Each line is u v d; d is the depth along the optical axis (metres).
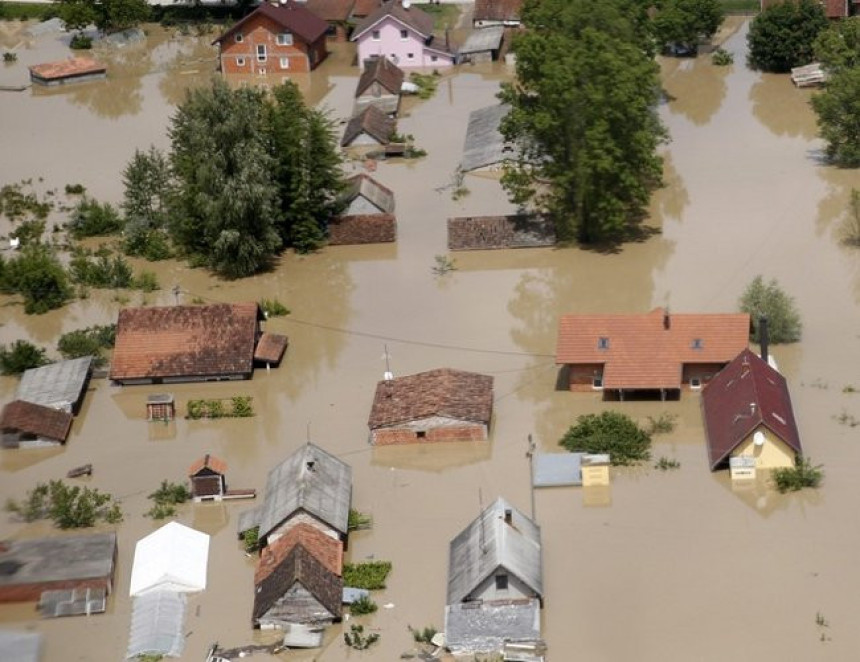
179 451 79.38
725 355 79.38
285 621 63.91
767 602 63.97
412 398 78.88
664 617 63.41
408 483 74.69
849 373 81.75
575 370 81.12
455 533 70.19
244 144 97.81
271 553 67.25
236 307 88.06
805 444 75.25
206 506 73.81
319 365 87.44
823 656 60.31
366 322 92.38
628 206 103.19
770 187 108.19
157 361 86.19
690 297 91.88
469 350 87.50
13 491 76.25
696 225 102.50
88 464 78.44
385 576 67.06
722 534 68.94
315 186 102.12
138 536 71.75
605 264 97.62
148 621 64.81
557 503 72.12
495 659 61.03
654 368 79.62
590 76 95.19
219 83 99.12
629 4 110.56
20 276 98.69
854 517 69.56
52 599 66.31
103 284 99.31
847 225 100.94
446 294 95.44
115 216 108.50
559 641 62.22
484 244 101.12
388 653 62.22
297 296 96.62
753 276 94.12
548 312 91.69
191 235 102.12
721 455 72.81
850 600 63.75
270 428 80.94
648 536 69.06
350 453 77.81
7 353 89.31
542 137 98.62
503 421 79.50
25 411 80.69
